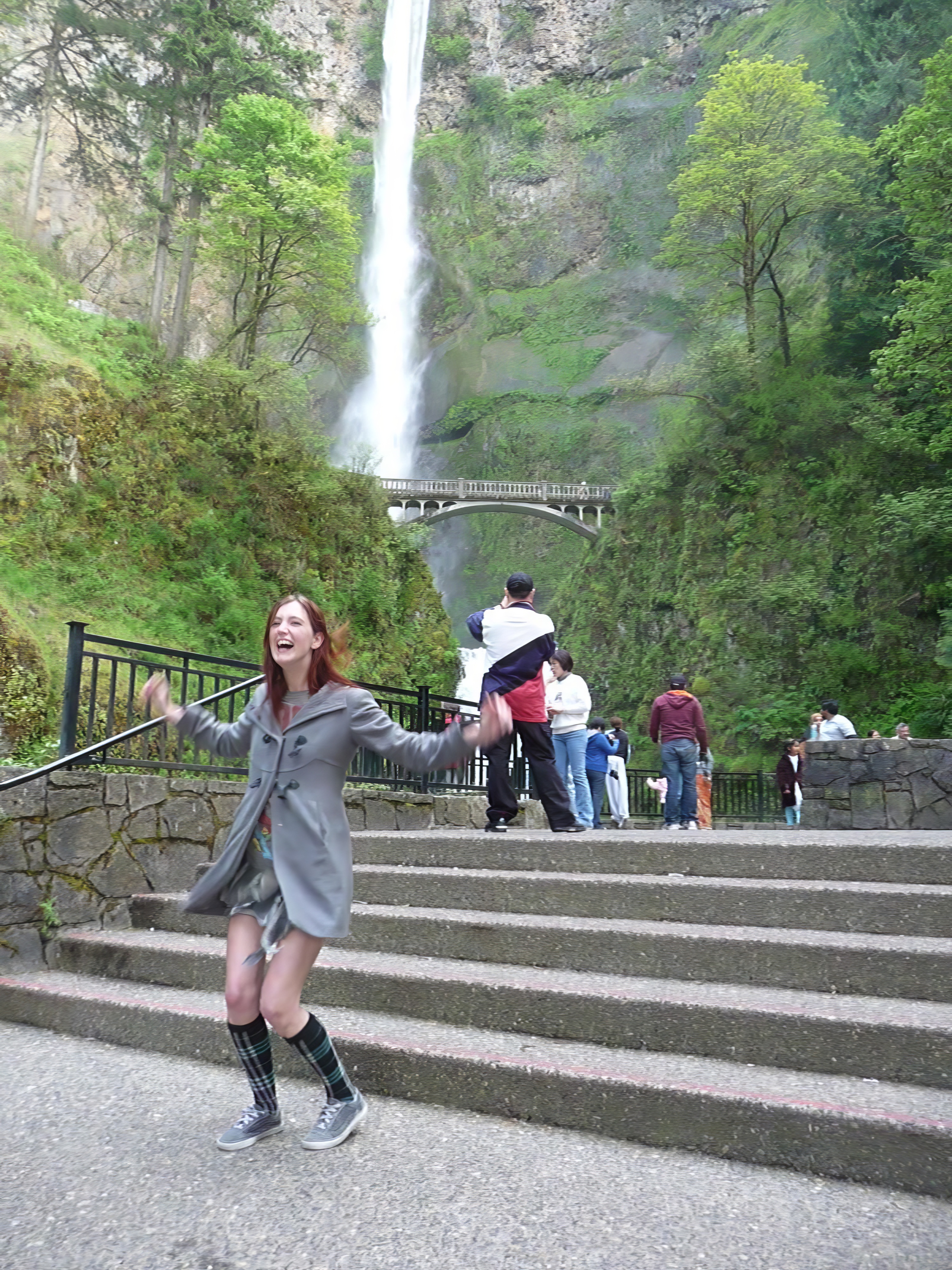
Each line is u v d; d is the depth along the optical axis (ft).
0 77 112.47
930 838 16.99
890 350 86.17
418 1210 7.87
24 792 15.84
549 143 317.01
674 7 316.40
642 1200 8.10
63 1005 13.66
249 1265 6.96
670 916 14.16
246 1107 10.43
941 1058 9.57
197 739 9.96
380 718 9.18
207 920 16.20
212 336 132.05
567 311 294.05
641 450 247.91
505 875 15.71
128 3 104.22
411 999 12.46
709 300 161.07
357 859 18.69
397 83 318.86
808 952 11.88
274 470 107.24
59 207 138.51
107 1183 8.37
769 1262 7.01
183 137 109.09
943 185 87.25
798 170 125.18
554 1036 11.48
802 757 49.03
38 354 88.99
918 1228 7.57
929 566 111.55
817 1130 8.70
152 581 87.71
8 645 59.47
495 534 269.64
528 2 333.21
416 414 286.25
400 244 299.17
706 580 140.36
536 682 21.50
